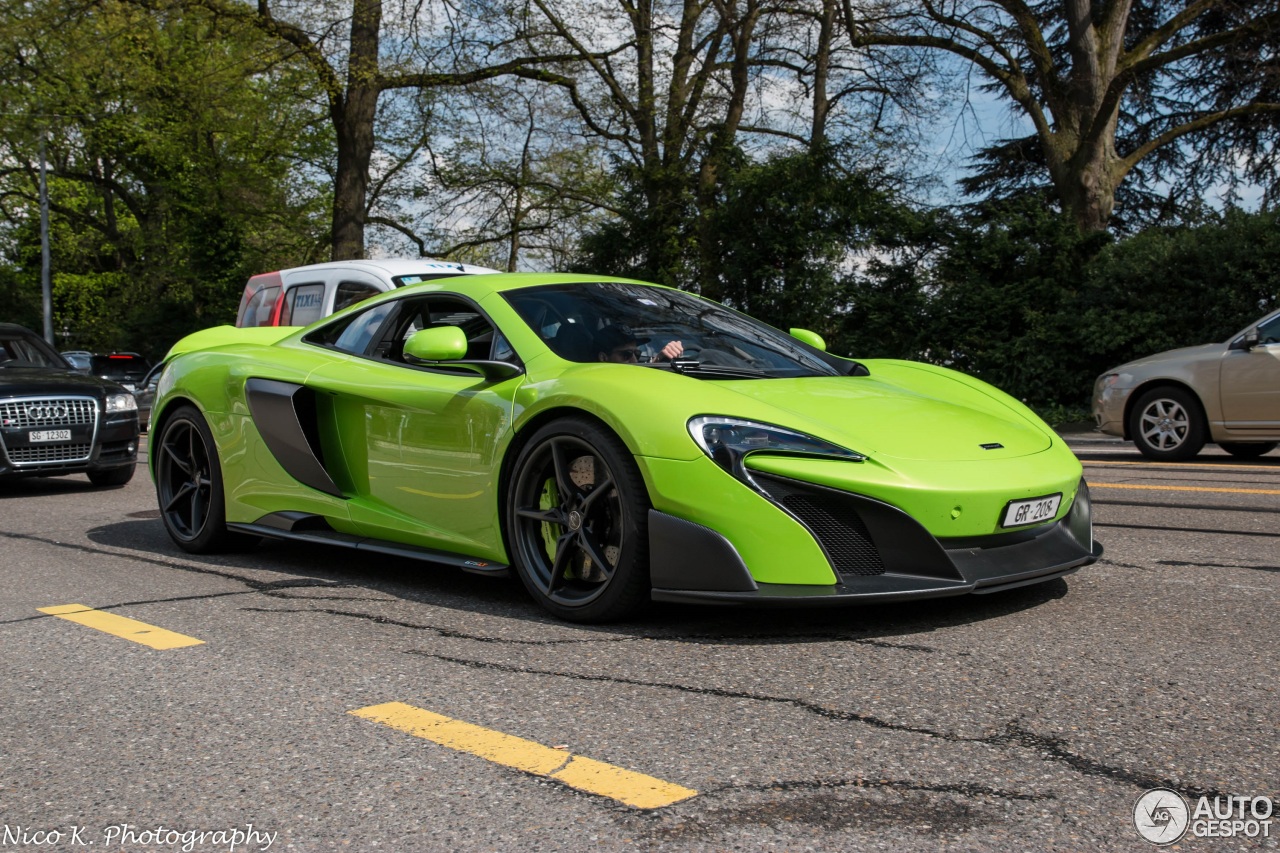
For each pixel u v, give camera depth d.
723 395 3.55
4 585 4.60
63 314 50.59
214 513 5.14
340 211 22.23
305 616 3.84
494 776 2.31
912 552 3.34
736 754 2.40
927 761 2.34
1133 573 4.29
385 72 21.62
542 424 3.78
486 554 3.99
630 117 23.14
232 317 32.75
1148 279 15.76
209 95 23.22
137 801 2.24
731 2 20.88
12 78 23.61
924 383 4.37
